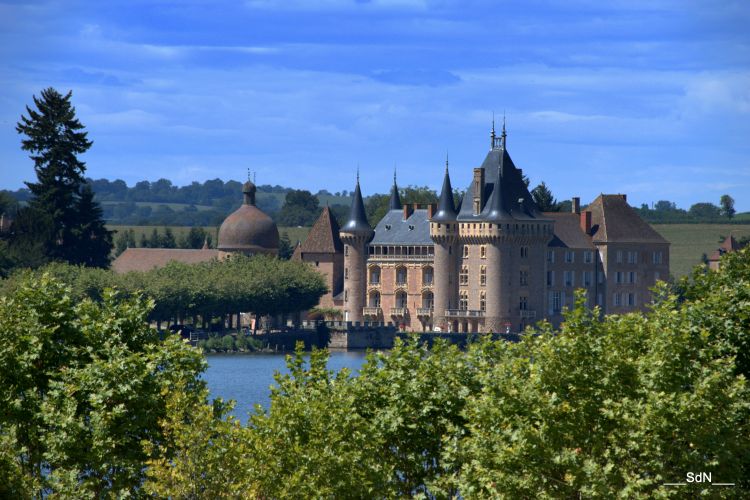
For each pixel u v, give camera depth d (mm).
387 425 147625
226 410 140000
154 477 136375
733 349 145125
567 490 130750
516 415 133875
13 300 153625
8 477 128125
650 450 127750
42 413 137750
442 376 153875
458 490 148500
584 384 134375
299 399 143750
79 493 128375
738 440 132500
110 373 141375
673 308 152750
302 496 130625
